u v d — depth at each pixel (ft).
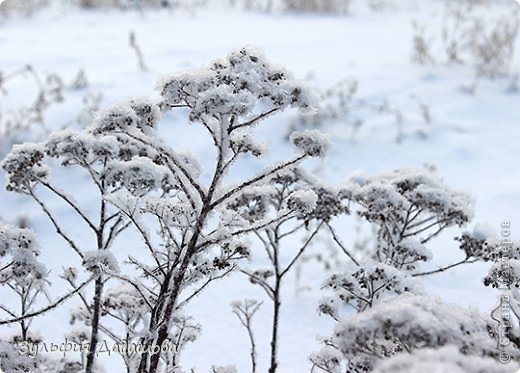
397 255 10.34
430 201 9.94
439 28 37.45
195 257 8.30
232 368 9.37
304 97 7.00
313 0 42.50
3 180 17.35
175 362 9.46
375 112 23.63
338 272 8.93
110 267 8.39
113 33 34.14
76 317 10.40
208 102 6.64
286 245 16.17
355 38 34.86
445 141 21.63
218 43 31.55
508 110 24.17
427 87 26.17
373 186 9.95
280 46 31.65
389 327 5.86
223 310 13.58
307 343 12.60
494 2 44.14
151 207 7.93
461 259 15.34
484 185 18.86
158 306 7.78
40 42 31.37
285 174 10.11
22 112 19.84
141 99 7.58
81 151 8.61
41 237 15.56
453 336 5.74
